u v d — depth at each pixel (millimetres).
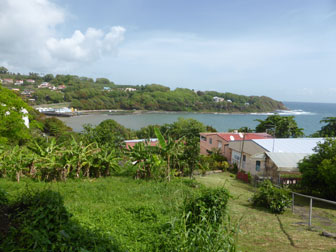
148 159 12281
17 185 8773
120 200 8023
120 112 160375
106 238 4234
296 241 5910
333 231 7055
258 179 18125
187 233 4387
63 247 3531
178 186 10508
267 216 8789
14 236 3725
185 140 14938
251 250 5160
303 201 13727
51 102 165500
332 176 12898
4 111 15523
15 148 11188
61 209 4504
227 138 29234
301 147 21641
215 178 18844
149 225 5406
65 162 10836
